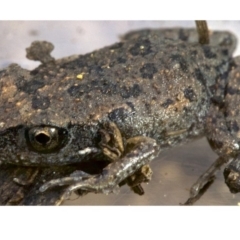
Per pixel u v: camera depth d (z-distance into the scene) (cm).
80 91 13
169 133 14
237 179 13
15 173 13
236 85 14
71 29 16
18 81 13
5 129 13
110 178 13
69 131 13
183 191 13
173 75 14
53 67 14
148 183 14
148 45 14
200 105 14
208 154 14
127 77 14
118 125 13
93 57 14
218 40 15
